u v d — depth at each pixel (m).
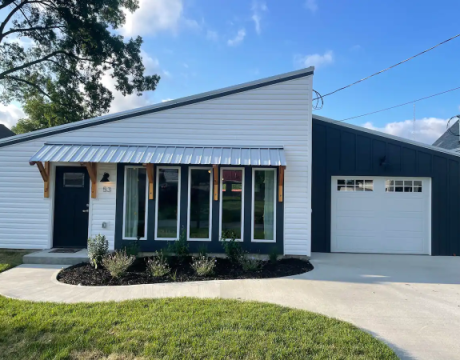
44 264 7.18
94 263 6.59
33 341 3.44
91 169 7.92
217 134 8.26
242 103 8.26
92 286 5.51
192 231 8.04
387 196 9.02
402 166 8.91
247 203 8.04
